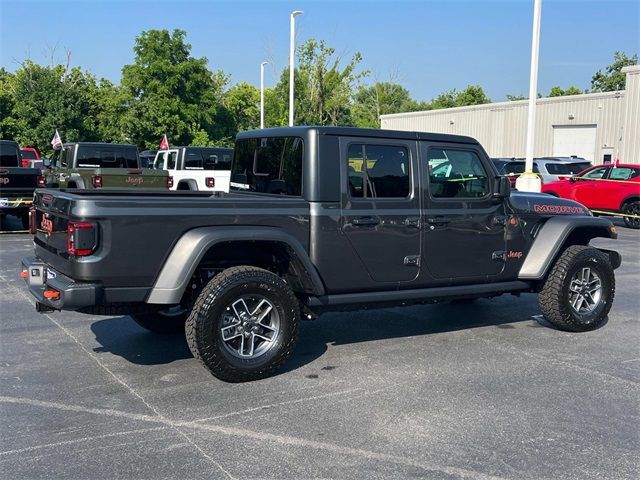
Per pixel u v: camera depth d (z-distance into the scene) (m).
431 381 5.33
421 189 5.98
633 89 29.27
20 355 5.95
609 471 3.80
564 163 22.41
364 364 5.77
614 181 18.75
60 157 17.92
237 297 5.12
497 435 4.28
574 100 33.12
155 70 38.16
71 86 38.62
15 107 38.62
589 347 6.39
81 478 3.65
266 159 6.02
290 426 4.38
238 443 4.11
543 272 6.62
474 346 6.39
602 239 15.59
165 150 19.14
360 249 5.69
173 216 4.94
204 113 40.38
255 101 56.72
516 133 36.97
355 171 5.66
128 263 4.82
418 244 5.98
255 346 5.35
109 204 4.76
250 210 5.23
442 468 3.81
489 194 6.43
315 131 5.48
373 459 3.91
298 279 5.54
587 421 4.53
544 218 6.80
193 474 3.71
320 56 38.88
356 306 5.88
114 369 5.57
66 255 4.89
